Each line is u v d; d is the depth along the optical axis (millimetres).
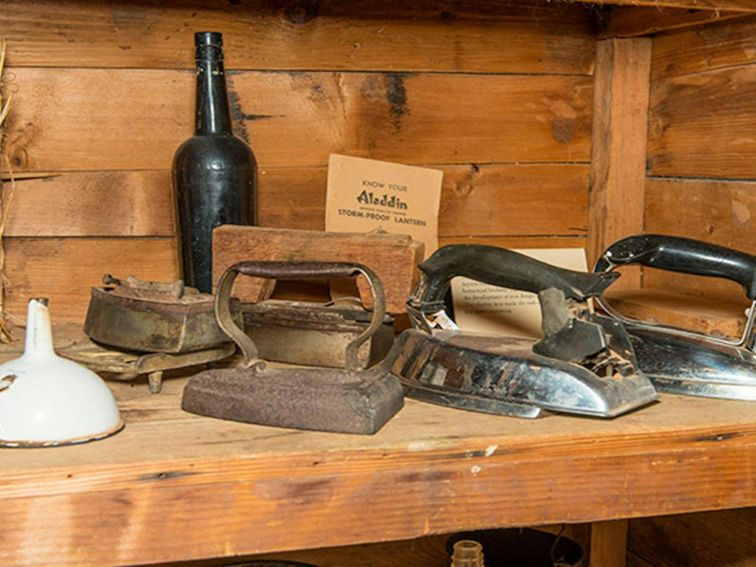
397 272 910
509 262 817
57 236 1080
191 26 1081
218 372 787
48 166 1066
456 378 803
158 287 863
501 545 1140
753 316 829
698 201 1105
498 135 1188
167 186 1100
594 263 1218
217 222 998
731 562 1072
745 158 1027
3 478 641
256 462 681
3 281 1034
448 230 1186
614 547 1282
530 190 1208
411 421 758
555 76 1198
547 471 730
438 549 1269
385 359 888
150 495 667
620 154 1193
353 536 703
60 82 1057
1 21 1033
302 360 919
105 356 845
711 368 836
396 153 1156
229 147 998
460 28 1156
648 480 749
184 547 677
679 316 984
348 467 696
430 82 1156
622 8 1145
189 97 1093
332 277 782
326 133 1132
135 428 739
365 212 1137
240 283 953
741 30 1024
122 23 1062
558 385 764
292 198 1130
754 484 771
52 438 692
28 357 732
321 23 1114
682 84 1129
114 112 1074
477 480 719
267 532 688
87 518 658
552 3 1179
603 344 767
